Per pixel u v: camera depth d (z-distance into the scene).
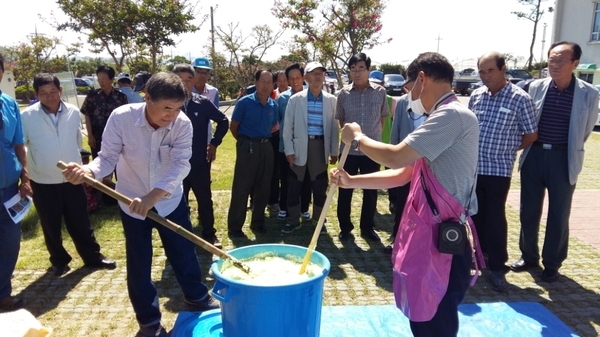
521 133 3.96
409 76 2.47
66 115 4.07
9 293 3.58
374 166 4.88
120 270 4.29
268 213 6.19
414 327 2.40
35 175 3.97
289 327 2.43
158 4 12.48
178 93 2.65
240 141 5.04
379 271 4.35
